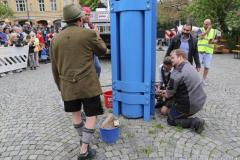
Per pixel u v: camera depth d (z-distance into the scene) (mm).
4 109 5586
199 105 4285
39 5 45406
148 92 4535
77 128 3633
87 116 3395
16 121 4879
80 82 3225
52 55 3398
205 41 7473
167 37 23547
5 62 9984
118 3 4371
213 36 7477
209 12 17609
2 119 5004
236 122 4691
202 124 4180
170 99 4648
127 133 4203
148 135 4137
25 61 11047
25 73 10180
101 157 3572
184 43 5551
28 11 43906
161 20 34781
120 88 4695
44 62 13148
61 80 3338
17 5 45094
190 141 3973
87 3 19672
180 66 4301
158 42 23234
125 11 4328
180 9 32625
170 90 4379
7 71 10078
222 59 13711
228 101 5824
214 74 9055
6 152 3789
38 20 45594
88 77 3250
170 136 4102
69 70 3227
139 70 4520
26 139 4145
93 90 3285
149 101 4605
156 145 3855
